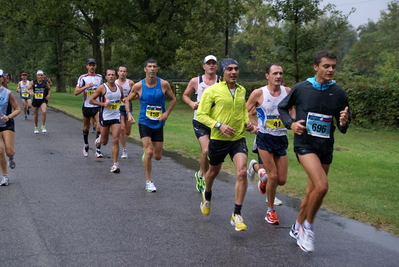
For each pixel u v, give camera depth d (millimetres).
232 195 6277
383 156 9648
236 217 4586
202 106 4789
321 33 16344
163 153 9844
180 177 7441
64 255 3949
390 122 14836
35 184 6570
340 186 6660
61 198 5852
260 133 5113
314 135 4117
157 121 6430
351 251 4219
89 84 8883
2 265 3697
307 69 16469
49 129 13750
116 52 30297
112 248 4152
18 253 3967
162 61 27750
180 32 27906
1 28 41844
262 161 5145
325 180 3984
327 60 3990
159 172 7789
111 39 32312
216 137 4770
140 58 27031
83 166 8078
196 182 7094
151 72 6262
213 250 4164
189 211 5449
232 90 4777
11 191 6121
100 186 6590
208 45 24438
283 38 16453
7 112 6387
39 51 51344
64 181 6832
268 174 5035
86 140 9180
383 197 6062
